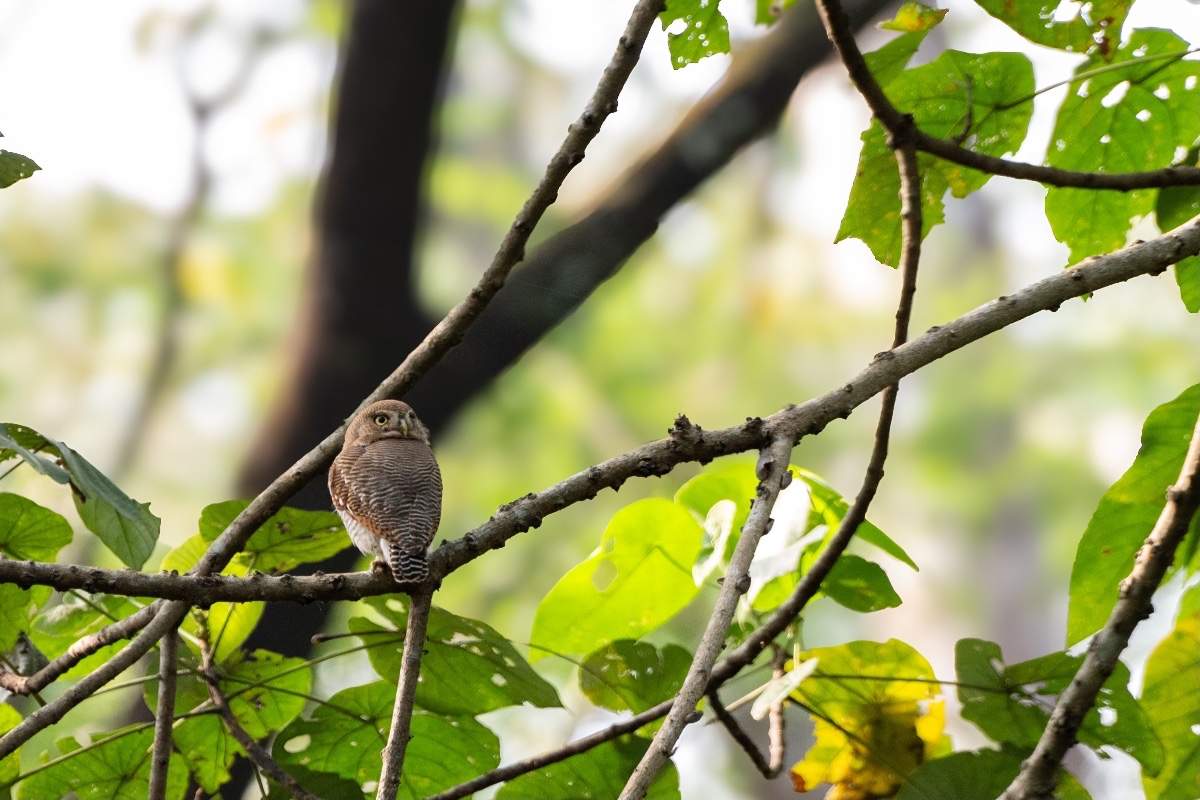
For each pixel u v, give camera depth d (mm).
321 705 6871
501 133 27250
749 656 6938
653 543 7508
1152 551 6070
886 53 6945
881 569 7082
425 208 14844
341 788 6922
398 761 5355
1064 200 7762
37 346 23281
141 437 22891
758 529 5328
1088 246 7910
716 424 28094
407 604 6652
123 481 22703
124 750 7012
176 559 7078
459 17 14617
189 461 22969
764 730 22984
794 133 28484
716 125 14281
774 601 7340
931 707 7473
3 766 6535
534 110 27312
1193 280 7398
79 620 6840
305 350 14648
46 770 6969
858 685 7348
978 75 7129
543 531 23234
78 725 11906
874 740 7395
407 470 6684
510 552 22828
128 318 23359
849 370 30219
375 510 6438
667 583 7625
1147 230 8688
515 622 22000
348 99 14547
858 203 7527
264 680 6652
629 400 26172
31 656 6812
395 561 5562
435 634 6684
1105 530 6840
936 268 35000
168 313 23328
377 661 6762
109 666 5750
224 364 23328
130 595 5250
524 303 13586
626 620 7727
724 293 29406
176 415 23062
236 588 5359
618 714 7348
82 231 23500
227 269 23281
